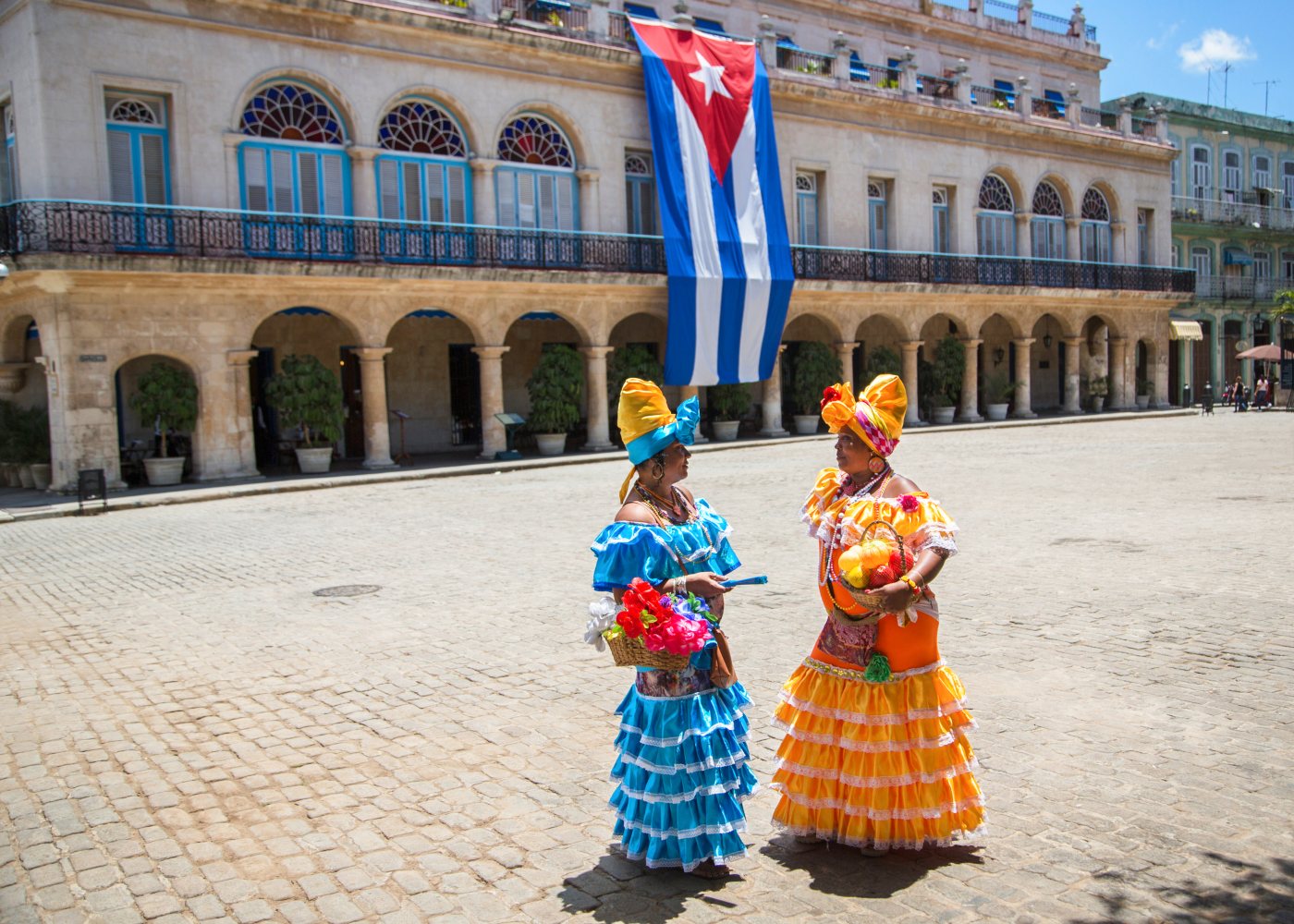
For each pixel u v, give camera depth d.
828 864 4.22
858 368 37.81
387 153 24.97
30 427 22.22
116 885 4.26
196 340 21.73
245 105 22.86
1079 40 43.78
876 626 4.18
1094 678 6.61
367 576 11.06
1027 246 38.31
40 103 20.12
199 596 10.30
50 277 19.80
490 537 13.48
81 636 8.77
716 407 30.34
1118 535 11.90
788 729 4.40
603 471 22.94
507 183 26.98
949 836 4.18
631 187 29.39
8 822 4.95
